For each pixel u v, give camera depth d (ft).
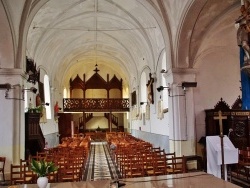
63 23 54.34
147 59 62.39
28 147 41.19
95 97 109.91
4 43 33.96
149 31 52.24
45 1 38.96
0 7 31.07
